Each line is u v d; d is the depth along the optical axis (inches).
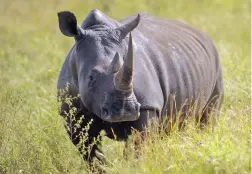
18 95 953.5
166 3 1867.6
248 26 1563.7
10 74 1306.6
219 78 1002.1
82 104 843.4
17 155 851.4
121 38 815.7
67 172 845.8
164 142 837.2
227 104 1010.1
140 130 824.9
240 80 1064.2
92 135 865.5
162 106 855.1
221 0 1820.9
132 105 753.6
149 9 1857.8
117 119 756.6
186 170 765.3
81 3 1940.2
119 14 1835.6
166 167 784.9
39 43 1507.1
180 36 948.0
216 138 802.2
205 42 999.0
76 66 831.7
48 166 844.0
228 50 1290.6
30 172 832.9
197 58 941.8
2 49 1514.5
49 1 1969.7
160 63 867.4
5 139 880.3
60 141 880.3
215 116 981.8
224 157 762.2
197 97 929.5
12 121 900.6
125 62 743.1
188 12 1764.3
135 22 815.7
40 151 851.4
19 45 1549.0
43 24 1775.3
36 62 1396.4
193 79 917.2
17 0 1978.3
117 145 885.2
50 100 983.0
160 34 914.1
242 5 1775.3
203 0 1845.5
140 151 818.2
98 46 805.2
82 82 804.6
